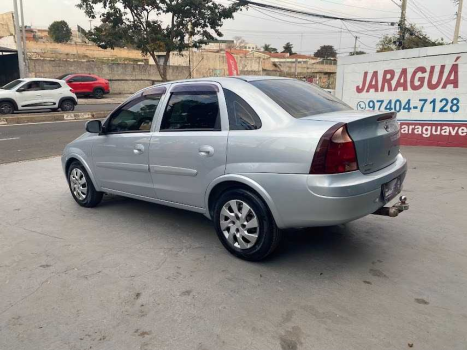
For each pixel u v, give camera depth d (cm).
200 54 3844
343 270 356
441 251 392
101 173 505
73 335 270
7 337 269
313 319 284
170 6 1731
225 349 254
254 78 402
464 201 542
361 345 256
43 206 553
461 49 891
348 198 312
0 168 804
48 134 1276
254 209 353
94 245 416
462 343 258
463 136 929
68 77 2652
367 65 1045
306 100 382
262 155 337
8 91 1703
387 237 427
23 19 2464
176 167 408
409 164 775
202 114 393
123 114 477
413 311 293
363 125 330
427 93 959
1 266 370
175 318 287
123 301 309
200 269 360
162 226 470
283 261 374
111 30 1803
